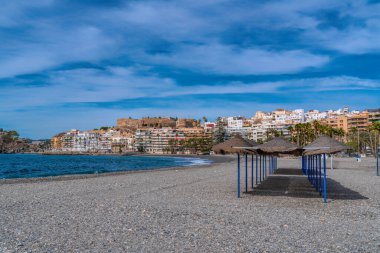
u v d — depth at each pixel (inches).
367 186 1060.5
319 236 435.8
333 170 1898.4
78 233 449.7
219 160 5270.7
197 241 411.5
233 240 416.2
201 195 847.1
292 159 4628.4
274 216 571.8
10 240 414.6
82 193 885.2
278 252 368.2
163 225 498.9
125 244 398.0
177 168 2359.7
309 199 784.9
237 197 812.6
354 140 6181.1
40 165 4008.4
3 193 889.5
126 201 737.6
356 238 426.0
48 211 614.9
